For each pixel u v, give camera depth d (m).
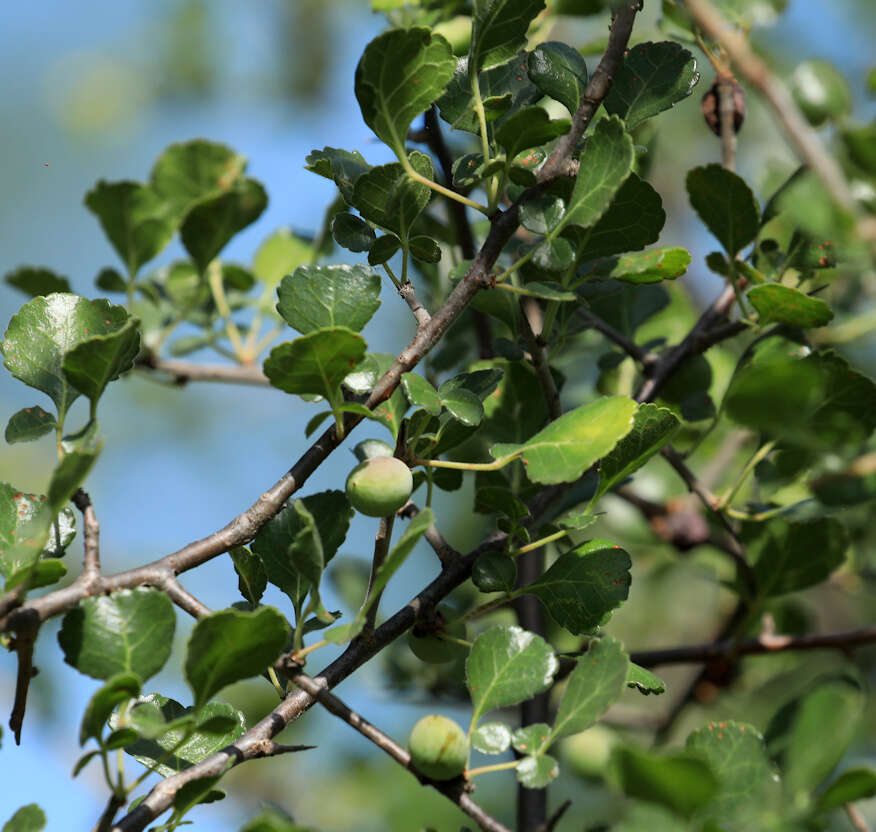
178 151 1.06
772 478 1.00
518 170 0.91
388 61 0.89
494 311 0.98
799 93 0.97
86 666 0.87
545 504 0.94
